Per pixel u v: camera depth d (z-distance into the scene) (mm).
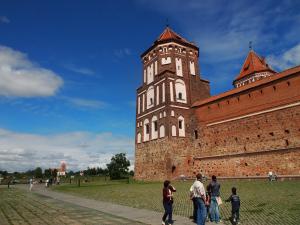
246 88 36125
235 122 36812
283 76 31609
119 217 12773
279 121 31266
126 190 27547
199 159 41781
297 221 10367
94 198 21984
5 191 33594
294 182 25656
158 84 46781
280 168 30328
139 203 17531
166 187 11195
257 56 54219
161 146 43188
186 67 48031
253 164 33406
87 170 120250
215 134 39750
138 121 50062
